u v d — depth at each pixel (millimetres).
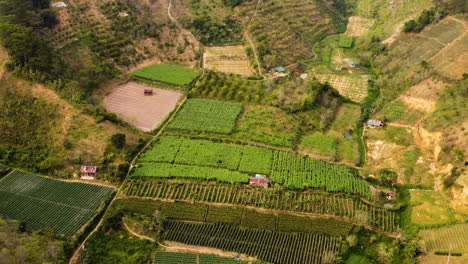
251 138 133250
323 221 105438
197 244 98000
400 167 122000
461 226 101500
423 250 96688
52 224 101688
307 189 114625
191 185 114875
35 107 129750
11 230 95812
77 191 112125
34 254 90250
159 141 131000
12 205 106562
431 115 132375
